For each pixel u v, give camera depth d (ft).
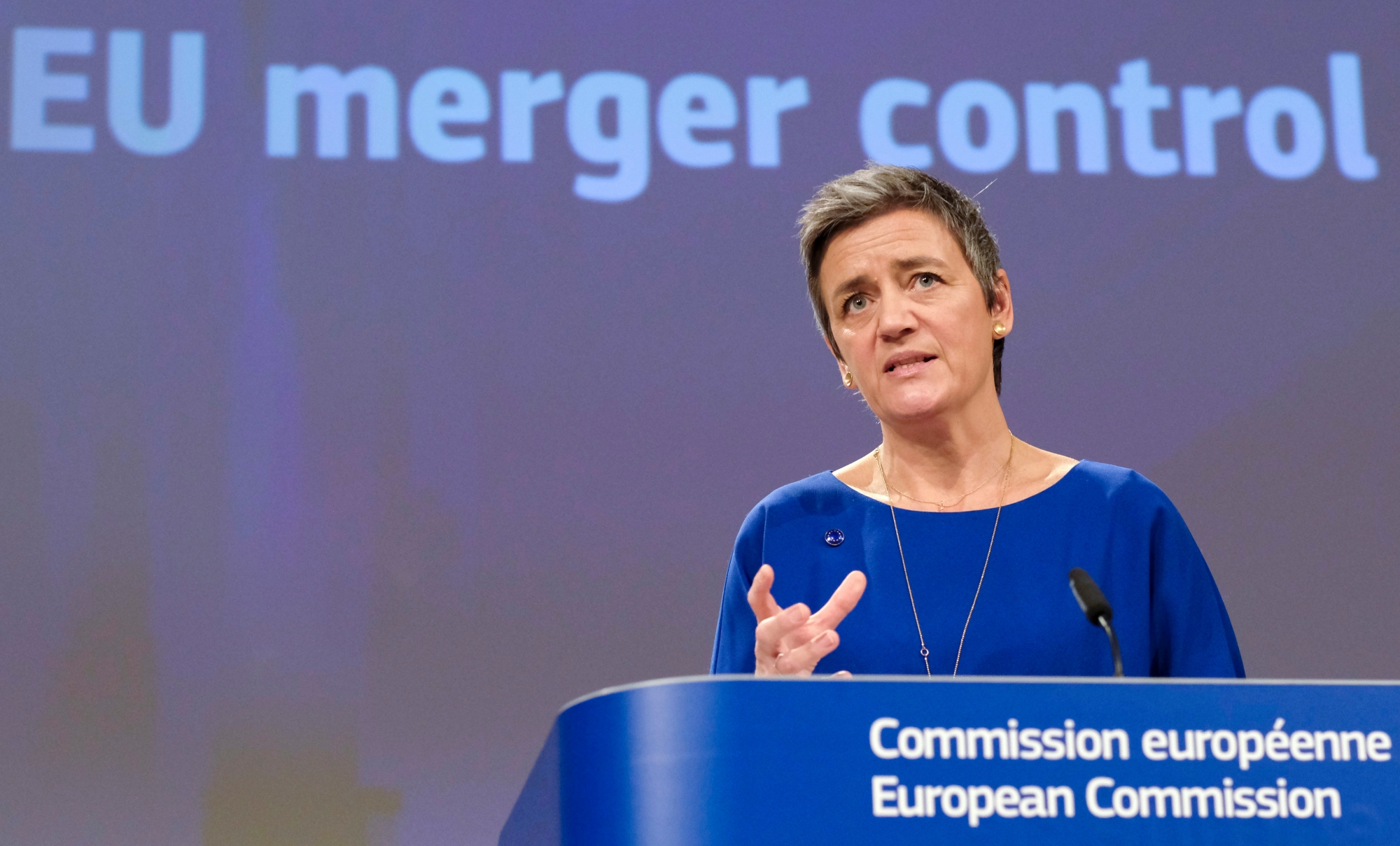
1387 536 22.31
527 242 22.71
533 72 23.38
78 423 21.33
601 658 21.33
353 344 22.04
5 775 19.92
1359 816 5.95
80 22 22.70
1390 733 6.04
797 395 22.67
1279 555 22.17
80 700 20.30
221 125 22.59
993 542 10.64
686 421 22.35
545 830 6.70
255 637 20.77
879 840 5.77
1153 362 22.93
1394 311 23.29
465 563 21.39
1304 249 23.48
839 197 11.06
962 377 10.72
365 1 23.26
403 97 23.03
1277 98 23.99
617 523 21.84
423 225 22.59
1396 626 21.90
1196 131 23.80
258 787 20.22
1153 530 10.59
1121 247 23.32
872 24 23.97
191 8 22.94
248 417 21.59
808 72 23.80
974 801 5.83
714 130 23.48
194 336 21.81
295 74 22.90
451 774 20.56
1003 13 24.07
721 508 22.08
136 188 22.25
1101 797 5.88
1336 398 22.89
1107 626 8.32
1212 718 5.99
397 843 20.24
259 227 22.31
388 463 21.66
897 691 5.93
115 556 20.89
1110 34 24.04
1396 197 23.71
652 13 23.77
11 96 22.31
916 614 10.41
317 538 21.25
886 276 10.80
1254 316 23.20
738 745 5.84
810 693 5.90
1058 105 23.79
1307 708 6.05
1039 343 22.89
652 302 22.72
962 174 23.52
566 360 22.34
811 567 10.96
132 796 20.03
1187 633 10.39
